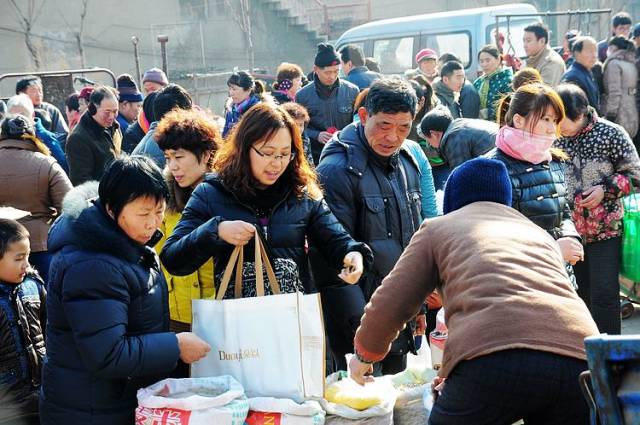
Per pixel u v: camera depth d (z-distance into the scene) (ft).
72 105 32.89
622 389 7.01
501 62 32.48
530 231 9.37
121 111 28.50
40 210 18.01
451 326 8.79
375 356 9.73
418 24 44.01
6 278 13.15
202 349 10.11
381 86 12.98
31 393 12.99
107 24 77.61
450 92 29.58
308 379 10.20
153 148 17.34
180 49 78.84
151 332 10.11
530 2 76.74
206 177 11.51
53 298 9.87
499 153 13.21
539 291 8.61
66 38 76.28
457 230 9.23
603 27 73.00
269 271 10.65
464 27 42.29
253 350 10.23
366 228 13.06
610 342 6.90
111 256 9.70
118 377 9.62
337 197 12.95
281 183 11.39
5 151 17.85
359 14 82.53
